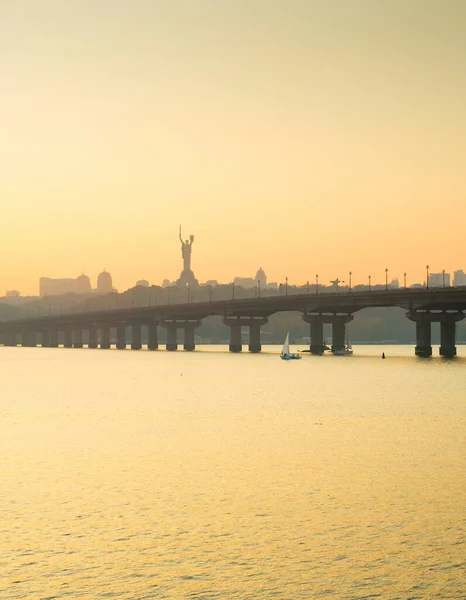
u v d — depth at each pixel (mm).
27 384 166250
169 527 50656
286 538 48625
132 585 42188
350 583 42375
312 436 85625
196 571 43875
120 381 173500
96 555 46000
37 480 63125
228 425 95125
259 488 60219
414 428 92000
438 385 154875
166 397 132875
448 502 55938
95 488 60406
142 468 67625
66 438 84750
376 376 181375
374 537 48750
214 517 52719
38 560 45312
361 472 65625
